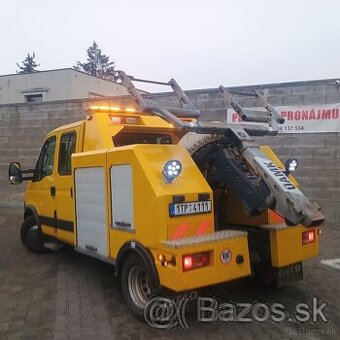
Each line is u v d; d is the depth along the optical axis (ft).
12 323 15.57
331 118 34.19
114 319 15.80
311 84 34.63
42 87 91.20
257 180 15.37
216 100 37.91
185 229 14.21
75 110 44.98
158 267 14.07
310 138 34.91
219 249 14.17
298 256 16.66
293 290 18.66
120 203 15.81
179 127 15.26
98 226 17.42
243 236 14.90
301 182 35.27
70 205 20.35
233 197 18.11
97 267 22.79
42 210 23.81
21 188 48.14
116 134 18.85
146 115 20.21
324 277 20.61
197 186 14.78
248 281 18.67
